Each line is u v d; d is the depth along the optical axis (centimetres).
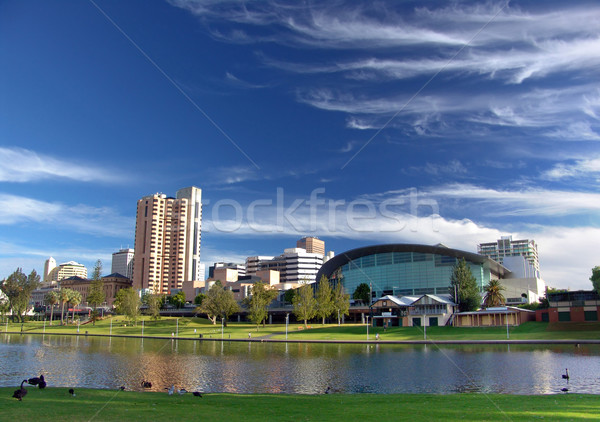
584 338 8956
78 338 13050
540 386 4216
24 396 2908
